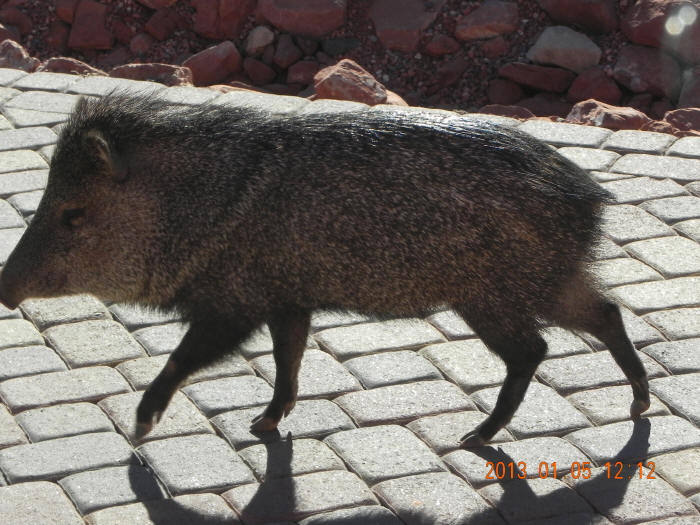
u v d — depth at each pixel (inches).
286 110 370.6
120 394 237.3
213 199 209.0
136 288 217.0
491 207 203.6
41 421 227.0
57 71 437.4
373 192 205.5
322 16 513.0
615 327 223.8
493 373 244.4
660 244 293.9
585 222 211.2
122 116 213.0
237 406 233.8
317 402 235.1
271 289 212.1
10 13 537.3
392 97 416.2
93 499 203.6
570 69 493.7
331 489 207.5
